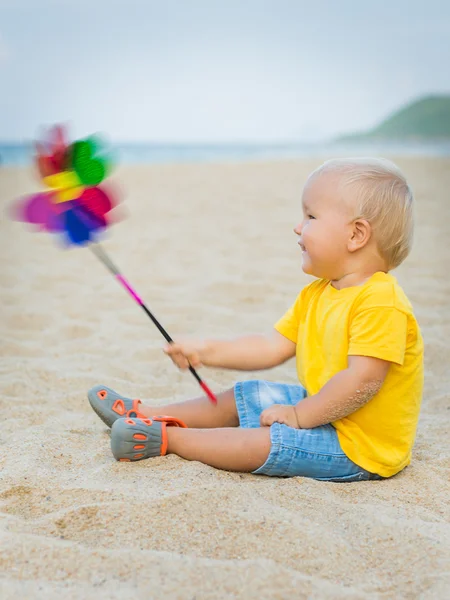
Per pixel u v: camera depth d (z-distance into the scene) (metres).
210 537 1.76
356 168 2.18
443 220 7.82
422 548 1.76
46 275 5.66
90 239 2.16
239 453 2.15
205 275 5.54
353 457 2.16
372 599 1.56
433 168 13.06
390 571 1.68
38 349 3.69
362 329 2.10
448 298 4.71
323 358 2.24
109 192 2.16
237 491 1.96
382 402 2.15
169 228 7.75
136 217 8.48
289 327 2.42
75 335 4.02
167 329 4.12
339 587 1.58
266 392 2.41
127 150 42.75
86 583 1.57
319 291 2.33
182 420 2.44
